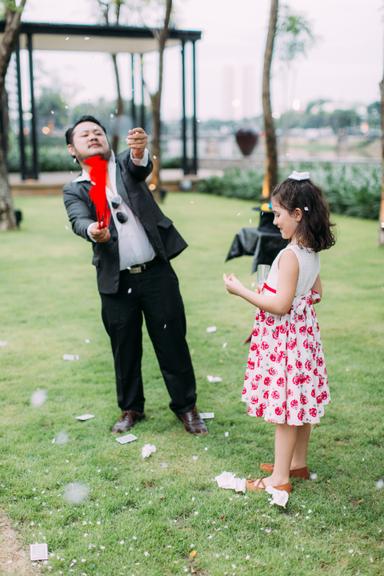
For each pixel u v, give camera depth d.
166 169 24.16
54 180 18.70
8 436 3.71
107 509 2.95
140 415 3.92
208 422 3.89
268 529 2.78
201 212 13.95
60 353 5.14
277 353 2.96
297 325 2.95
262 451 3.52
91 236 3.19
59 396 4.30
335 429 3.76
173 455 3.48
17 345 5.33
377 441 3.62
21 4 9.38
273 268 3.02
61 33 16.12
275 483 3.08
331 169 16.53
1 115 11.24
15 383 4.52
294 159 22.22
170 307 3.63
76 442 3.64
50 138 26.00
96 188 3.15
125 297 3.60
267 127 11.99
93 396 4.30
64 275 7.92
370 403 4.12
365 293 6.90
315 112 27.64
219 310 6.30
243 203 15.84
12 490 3.12
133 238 3.48
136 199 3.48
